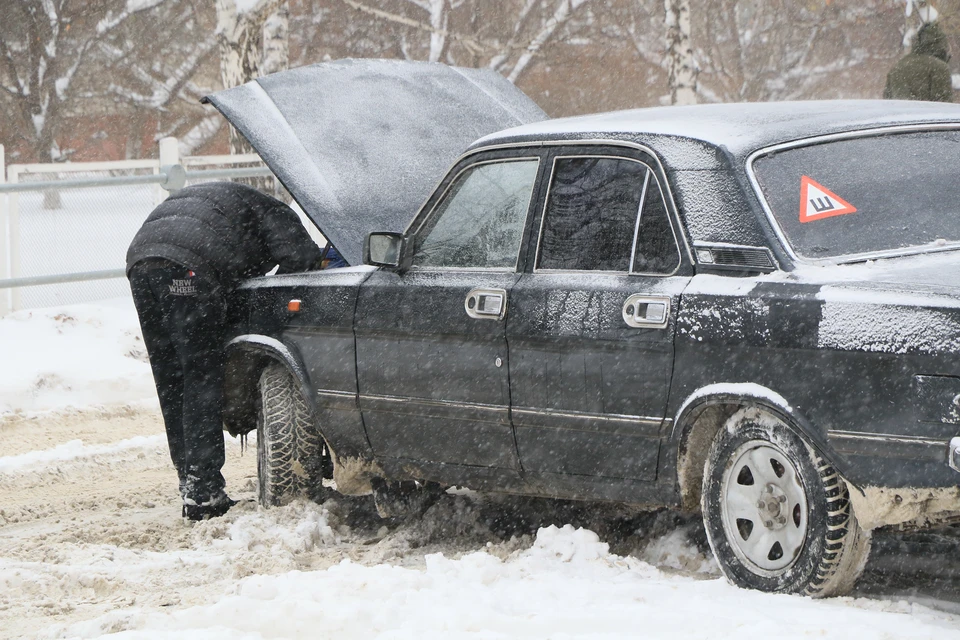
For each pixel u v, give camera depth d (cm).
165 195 2631
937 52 2530
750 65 5103
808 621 881
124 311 2512
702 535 1150
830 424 924
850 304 920
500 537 1277
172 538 1360
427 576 1022
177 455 1497
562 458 1119
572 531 1096
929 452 881
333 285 1308
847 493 941
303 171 1520
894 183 1037
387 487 1345
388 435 1262
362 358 1266
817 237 993
